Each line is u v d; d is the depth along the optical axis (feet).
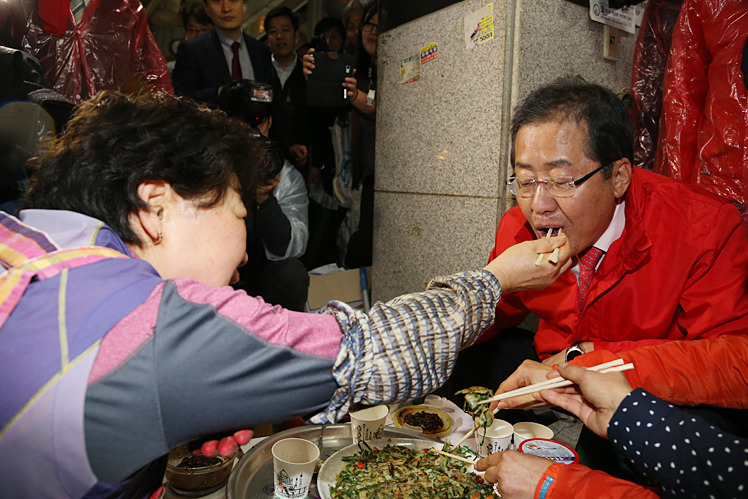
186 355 1.98
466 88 6.97
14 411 1.81
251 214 7.41
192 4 10.95
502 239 5.65
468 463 3.67
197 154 2.40
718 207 4.37
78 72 6.64
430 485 3.54
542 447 3.66
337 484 3.57
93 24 6.71
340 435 4.38
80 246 2.17
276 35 10.94
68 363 1.85
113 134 2.33
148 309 2.01
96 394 1.85
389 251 8.82
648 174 4.93
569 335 5.16
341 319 2.41
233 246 2.65
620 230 4.64
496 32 6.42
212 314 2.09
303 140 10.78
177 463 3.67
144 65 7.17
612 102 4.03
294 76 10.59
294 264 8.57
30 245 2.09
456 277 2.85
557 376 3.51
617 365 3.34
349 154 10.87
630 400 2.87
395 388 2.41
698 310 4.26
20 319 1.90
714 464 2.55
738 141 5.25
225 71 9.66
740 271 4.17
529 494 2.97
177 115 2.51
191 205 2.47
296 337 2.23
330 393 2.34
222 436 2.45
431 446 4.05
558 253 3.21
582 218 4.10
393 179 8.55
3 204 4.70
